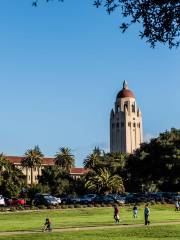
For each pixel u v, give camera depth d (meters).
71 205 82.12
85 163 157.12
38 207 77.75
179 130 121.88
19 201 87.81
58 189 133.62
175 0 13.62
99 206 82.06
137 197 90.69
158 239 36.53
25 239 36.56
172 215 66.25
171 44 14.23
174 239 36.59
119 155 149.62
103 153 160.88
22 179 129.38
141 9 13.91
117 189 114.00
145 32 14.15
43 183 136.75
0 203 84.88
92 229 44.78
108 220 57.91
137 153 123.06
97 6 14.14
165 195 94.31
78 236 38.28
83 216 66.38
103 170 124.25
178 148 114.56
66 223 53.22
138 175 120.00
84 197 91.44
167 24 13.88
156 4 13.77
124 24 14.34
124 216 64.81
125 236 38.50
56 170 138.12
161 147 115.44
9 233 42.34
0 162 126.06
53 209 76.69
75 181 137.38
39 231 43.97
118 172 126.38
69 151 172.25
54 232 42.16
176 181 111.50
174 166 112.12
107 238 36.88
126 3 14.02
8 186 123.19
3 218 62.66
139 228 45.12
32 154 171.00
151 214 68.31
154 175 116.81
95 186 114.44
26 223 54.97
